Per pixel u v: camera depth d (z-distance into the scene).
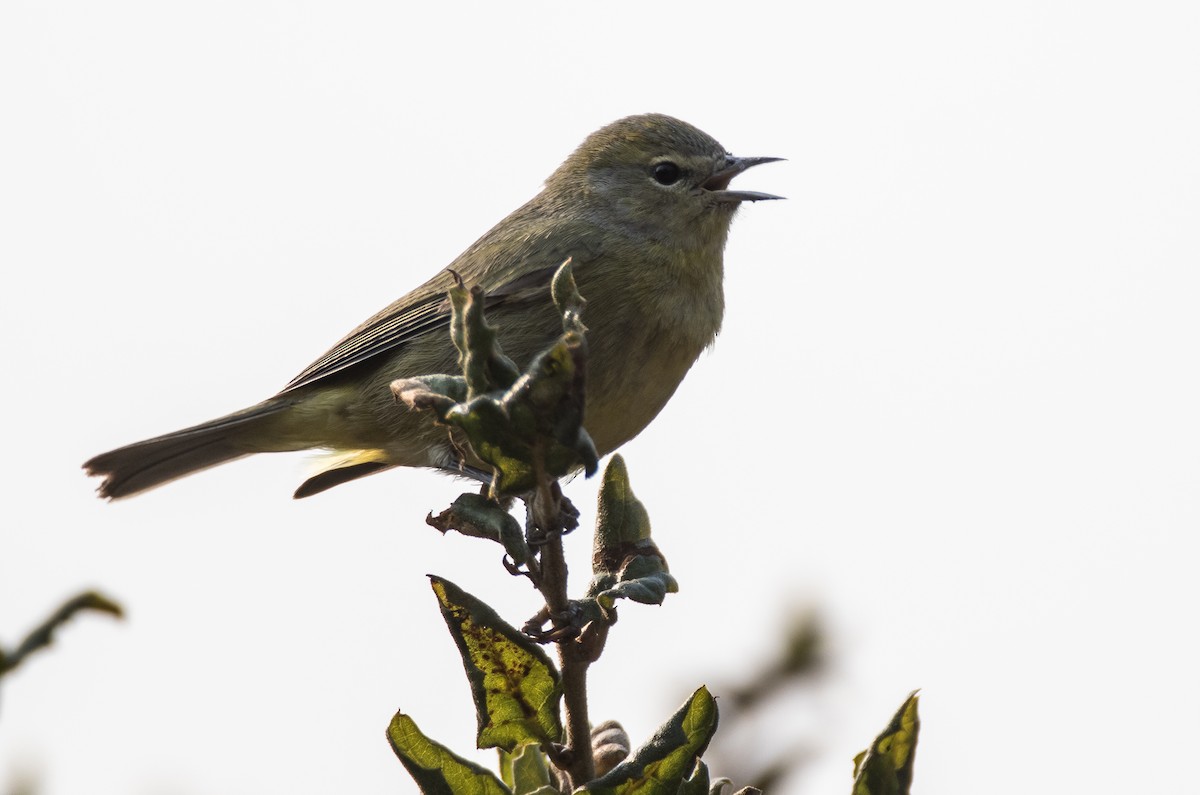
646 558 5.98
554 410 5.02
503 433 5.05
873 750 5.31
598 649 5.89
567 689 5.93
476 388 5.04
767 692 6.60
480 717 5.95
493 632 5.85
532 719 5.96
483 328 5.00
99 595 3.62
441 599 5.84
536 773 5.59
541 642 6.39
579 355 4.92
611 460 6.18
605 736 6.27
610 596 5.73
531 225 14.05
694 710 5.58
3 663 3.50
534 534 5.67
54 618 3.58
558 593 5.68
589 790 5.52
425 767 5.43
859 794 5.29
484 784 5.45
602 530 6.13
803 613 6.72
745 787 5.76
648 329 13.45
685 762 5.55
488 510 5.54
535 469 5.14
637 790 5.57
